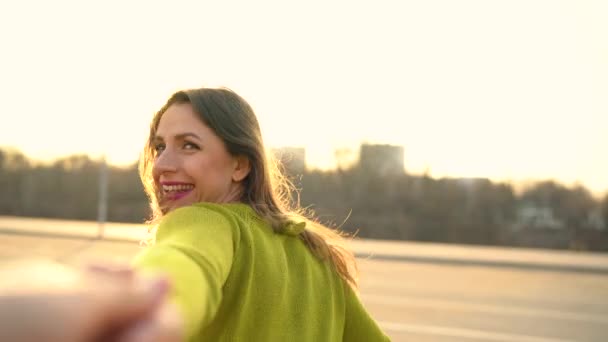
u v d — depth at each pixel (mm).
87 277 322
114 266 339
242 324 1239
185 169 1401
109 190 31844
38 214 32125
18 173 32625
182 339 363
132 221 30578
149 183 1562
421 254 18594
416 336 8812
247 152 1461
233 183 1480
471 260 17625
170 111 1447
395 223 26406
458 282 14086
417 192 27672
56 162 32281
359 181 28391
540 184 26250
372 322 1615
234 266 1224
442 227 25953
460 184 27109
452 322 9812
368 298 11750
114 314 321
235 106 1474
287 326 1350
